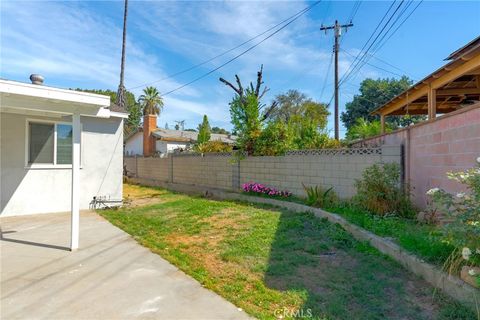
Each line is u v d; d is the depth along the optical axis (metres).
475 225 2.96
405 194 6.54
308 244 5.18
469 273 2.89
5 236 6.02
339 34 17.66
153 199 11.56
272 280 3.76
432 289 3.37
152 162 17.89
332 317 2.86
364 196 6.77
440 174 5.52
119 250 5.08
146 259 4.62
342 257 4.59
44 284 3.69
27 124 8.41
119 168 10.13
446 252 3.61
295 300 3.21
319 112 27.36
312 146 12.23
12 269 4.19
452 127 5.17
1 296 3.37
